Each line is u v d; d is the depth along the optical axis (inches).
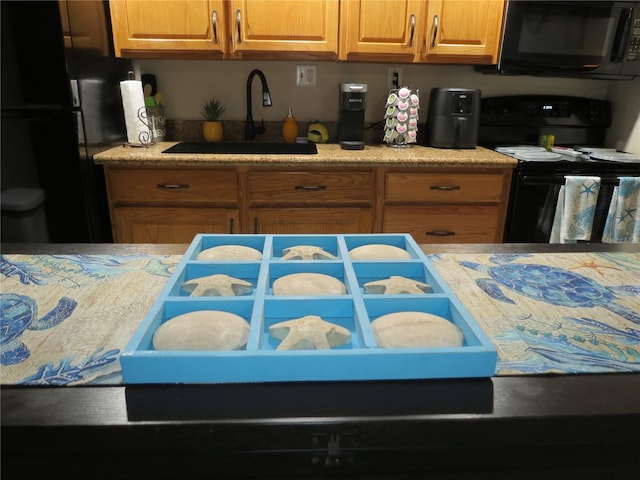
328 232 85.9
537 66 87.1
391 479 21.3
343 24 84.2
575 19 83.8
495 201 85.7
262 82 93.7
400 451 20.8
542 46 85.6
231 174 81.4
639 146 94.0
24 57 68.9
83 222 78.1
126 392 21.1
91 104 78.3
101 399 20.7
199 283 27.1
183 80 99.0
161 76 98.6
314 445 20.1
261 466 20.9
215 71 98.6
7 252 38.1
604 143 104.7
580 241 87.0
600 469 21.7
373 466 21.1
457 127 91.3
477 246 41.4
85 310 28.5
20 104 71.2
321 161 80.5
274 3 82.4
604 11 83.5
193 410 20.1
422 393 21.3
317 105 101.7
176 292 27.0
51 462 20.2
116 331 26.3
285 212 84.1
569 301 30.9
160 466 20.7
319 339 22.3
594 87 103.7
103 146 83.7
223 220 84.2
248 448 20.0
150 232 84.9
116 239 85.2
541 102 101.1
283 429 19.6
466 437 20.2
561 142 104.0
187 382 21.4
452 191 84.5
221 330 22.6
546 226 86.1
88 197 77.9
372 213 85.0
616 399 21.3
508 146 100.0
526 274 35.2
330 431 19.7
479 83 102.0
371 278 30.6
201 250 34.5
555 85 103.3
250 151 96.7
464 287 32.8
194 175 81.4
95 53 79.3
